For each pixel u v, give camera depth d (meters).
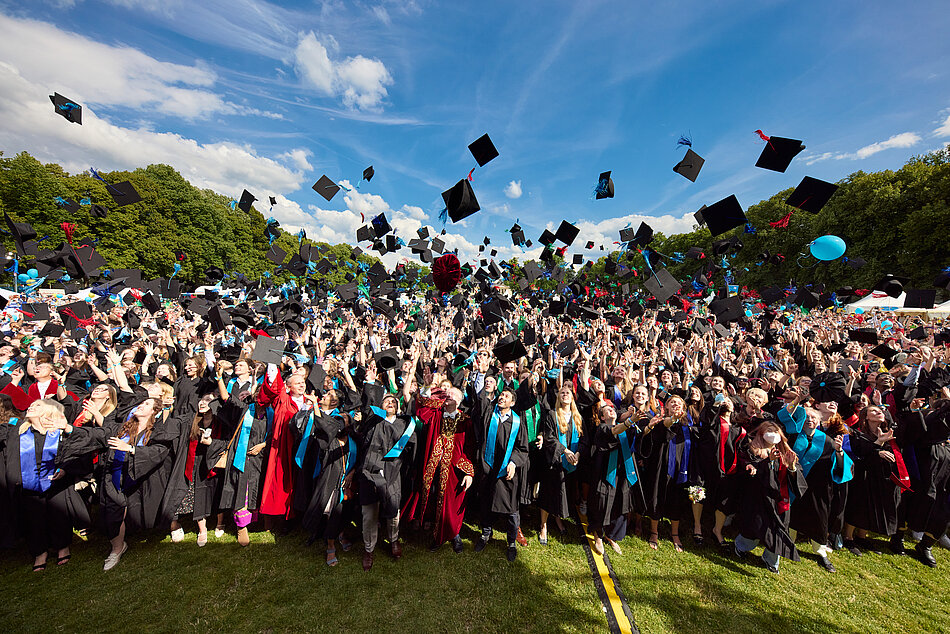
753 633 3.20
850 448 4.34
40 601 3.24
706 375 5.88
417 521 4.48
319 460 4.18
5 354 5.54
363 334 9.05
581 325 13.14
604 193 5.29
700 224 5.74
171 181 43.12
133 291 10.95
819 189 4.70
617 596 3.58
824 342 10.87
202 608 3.25
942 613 3.49
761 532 3.92
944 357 7.99
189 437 4.10
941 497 4.20
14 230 9.55
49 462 3.59
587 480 4.98
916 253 24.62
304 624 3.14
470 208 4.49
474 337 9.90
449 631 3.13
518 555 4.14
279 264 11.77
